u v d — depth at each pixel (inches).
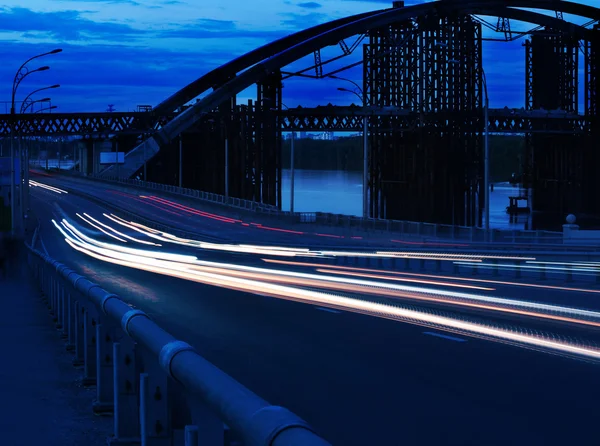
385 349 585.6
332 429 358.0
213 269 1574.8
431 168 6717.5
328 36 6392.7
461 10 6525.6
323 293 1010.7
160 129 6348.4
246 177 6796.3
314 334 668.1
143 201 5172.2
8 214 3019.2
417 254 1839.3
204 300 984.3
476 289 1070.4
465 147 6579.7
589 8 6968.5
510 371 496.1
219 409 147.0
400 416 382.6
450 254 1839.3
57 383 386.3
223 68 6870.1
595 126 7721.5
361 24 6432.1
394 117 7160.4
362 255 1720.0
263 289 1129.4
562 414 383.2
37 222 3654.0
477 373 490.3
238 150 6825.8
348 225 3029.0
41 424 300.4
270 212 3789.4
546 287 1101.1
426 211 6801.2
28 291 1035.3
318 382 465.4
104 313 303.4
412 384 458.3
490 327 697.6
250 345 611.8
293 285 1158.3
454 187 6609.3
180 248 2600.9
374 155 7308.1
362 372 495.8
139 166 6520.7
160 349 194.2
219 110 6884.8
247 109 6707.7
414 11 6456.7
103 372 318.3
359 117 7317.9
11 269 1489.9
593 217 7824.8
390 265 1691.7
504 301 896.9
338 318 775.7
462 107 6638.8
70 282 426.9
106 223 3966.5
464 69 6628.9
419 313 801.6
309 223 3334.2
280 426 123.0
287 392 438.0
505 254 1704.0
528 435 345.1
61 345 529.0
